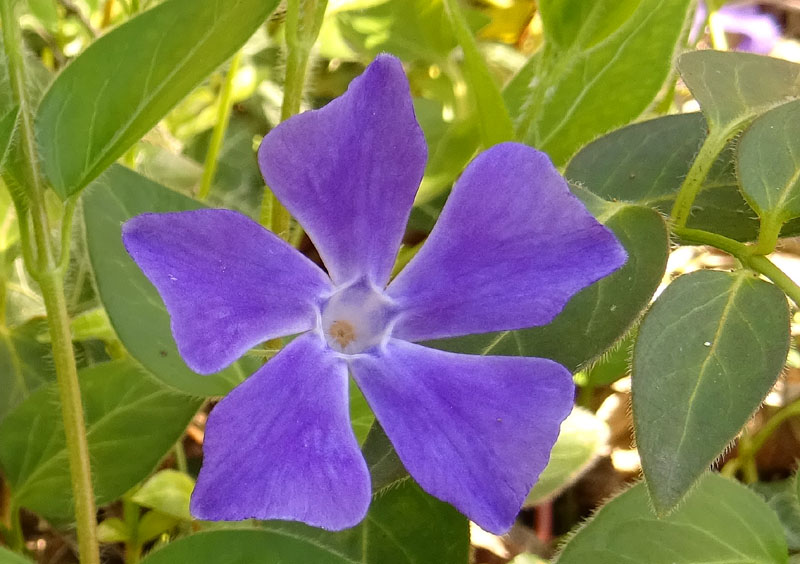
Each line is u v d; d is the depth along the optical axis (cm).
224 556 6
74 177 6
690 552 7
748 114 7
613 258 5
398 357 6
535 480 5
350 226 6
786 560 7
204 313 5
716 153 7
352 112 5
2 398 9
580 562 7
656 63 8
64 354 6
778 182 7
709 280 6
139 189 7
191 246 5
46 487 8
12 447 8
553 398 5
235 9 6
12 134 5
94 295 9
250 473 5
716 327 6
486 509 5
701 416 6
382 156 5
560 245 5
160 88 6
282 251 6
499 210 5
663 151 8
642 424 6
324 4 7
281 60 10
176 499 9
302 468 5
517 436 5
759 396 6
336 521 5
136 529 9
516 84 9
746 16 15
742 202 8
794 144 7
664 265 6
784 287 6
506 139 8
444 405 6
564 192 5
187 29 5
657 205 8
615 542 7
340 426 6
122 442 8
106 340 9
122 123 6
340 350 6
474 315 6
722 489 7
